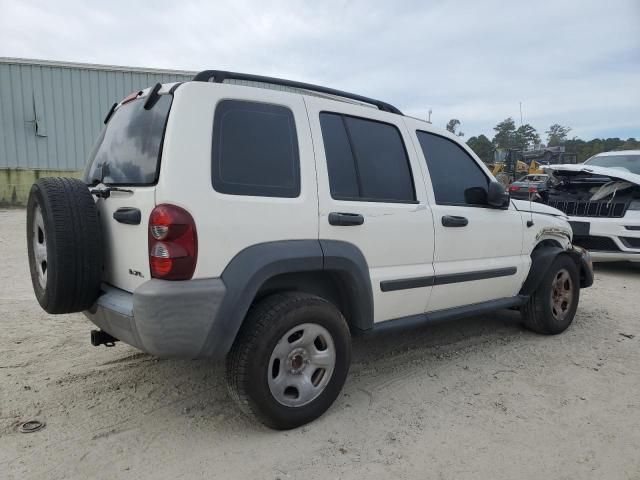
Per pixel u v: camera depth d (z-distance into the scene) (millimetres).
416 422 3150
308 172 3080
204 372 3773
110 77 17141
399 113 3943
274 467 2646
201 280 2623
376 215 3361
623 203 7840
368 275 3336
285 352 2918
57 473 2537
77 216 2797
